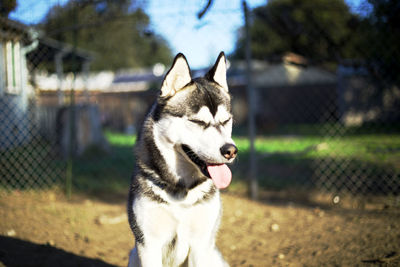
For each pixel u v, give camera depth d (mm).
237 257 3561
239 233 4227
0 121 7117
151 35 5723
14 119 7438
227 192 5957
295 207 5137
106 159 8406
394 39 5777
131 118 13781
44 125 8562
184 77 2496
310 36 6430
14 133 7527
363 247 3453
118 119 13844
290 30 6375
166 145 2385
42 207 4980
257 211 4996
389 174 5945
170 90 2486
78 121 8398
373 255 3232
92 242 3881
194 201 2373
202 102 2402
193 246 2504
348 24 6051
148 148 2480
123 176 7098
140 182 2416
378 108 8352
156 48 7516
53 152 7980
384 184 5672
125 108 13656
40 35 6223
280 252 3625
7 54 8180
